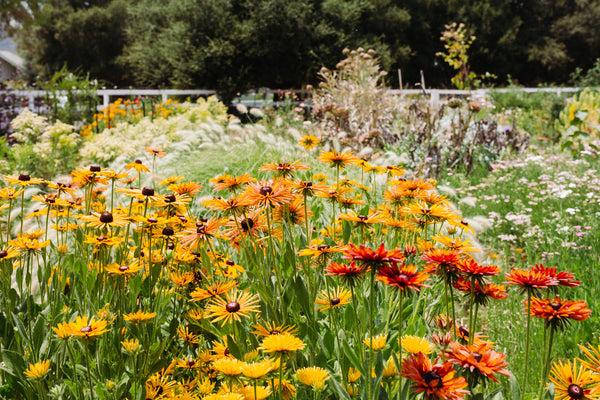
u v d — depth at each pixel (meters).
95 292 2.31
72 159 7.87
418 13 27.19
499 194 6.36
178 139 8.85
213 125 7.11
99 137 8.82
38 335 1.98
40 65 34.69
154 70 20.06
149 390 1.90
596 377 1.42
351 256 1.46
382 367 1.57
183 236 2.12
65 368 2.03
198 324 2.14
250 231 2.12
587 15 28.88
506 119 11.53
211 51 16.55
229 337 1.75
